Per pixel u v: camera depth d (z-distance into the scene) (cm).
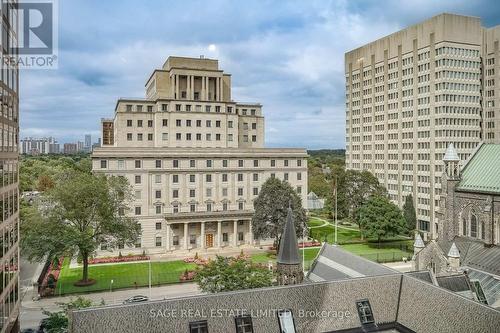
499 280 5212
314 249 10206
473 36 12962
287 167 11256
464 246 6259
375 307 4053
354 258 5209
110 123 16588
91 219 7662
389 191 15075
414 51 13812
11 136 4931
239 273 5584
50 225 7100
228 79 12838
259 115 12538
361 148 16825
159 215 10138
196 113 11350
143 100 11400
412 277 4234
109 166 9762
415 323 3850
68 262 9094
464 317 3488
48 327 4675
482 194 6162
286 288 3897
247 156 10875
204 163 10525
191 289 7250
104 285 7456
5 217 4609
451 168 6750
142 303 3447
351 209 12562
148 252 10000
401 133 14462
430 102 13112
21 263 9194
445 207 6769
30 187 17462
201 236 10344
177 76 11719
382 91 15475
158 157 10094
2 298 4394
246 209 10862
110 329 3262
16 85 5225
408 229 11312
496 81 13725
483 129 14025
